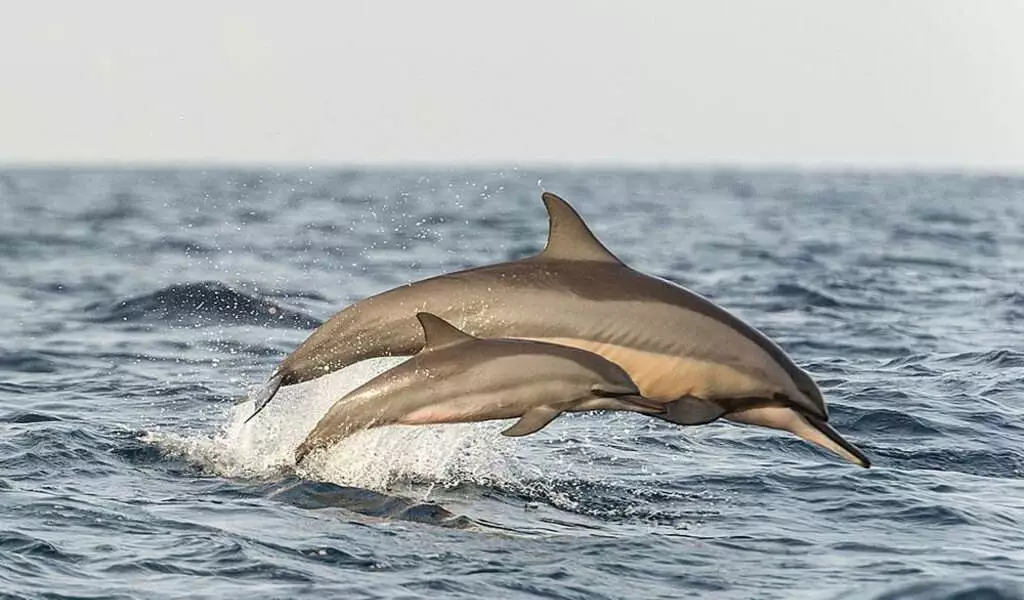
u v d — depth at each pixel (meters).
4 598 28.36
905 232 174.62
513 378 36.12
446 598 29.48
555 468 42.53
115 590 29.23
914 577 31.69
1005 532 36.19
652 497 39.59
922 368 63.66
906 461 44.81
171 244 143.00
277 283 98.62
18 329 75.69
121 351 67.69
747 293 96.44
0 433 44.84
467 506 37.59
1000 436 48.78
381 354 38.34
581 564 32.44
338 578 30.47
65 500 36.19
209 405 52.72
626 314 37.53
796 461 44.25
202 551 32.03
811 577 31.80
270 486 38.50
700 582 31.33
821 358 67.31
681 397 37.09
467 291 37.88
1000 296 94.19
